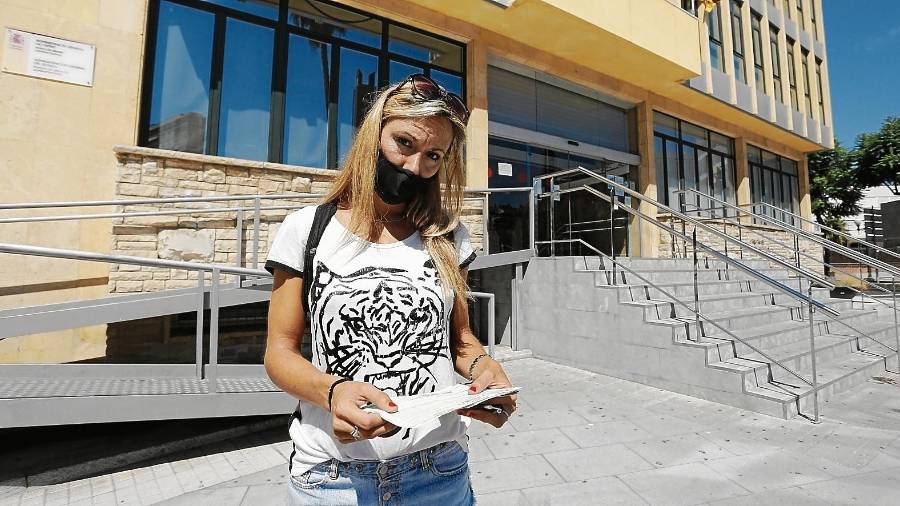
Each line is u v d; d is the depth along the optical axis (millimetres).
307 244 1220
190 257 5781
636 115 11328
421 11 7984
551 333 6547
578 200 9508
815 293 8984
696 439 3762
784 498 2848
